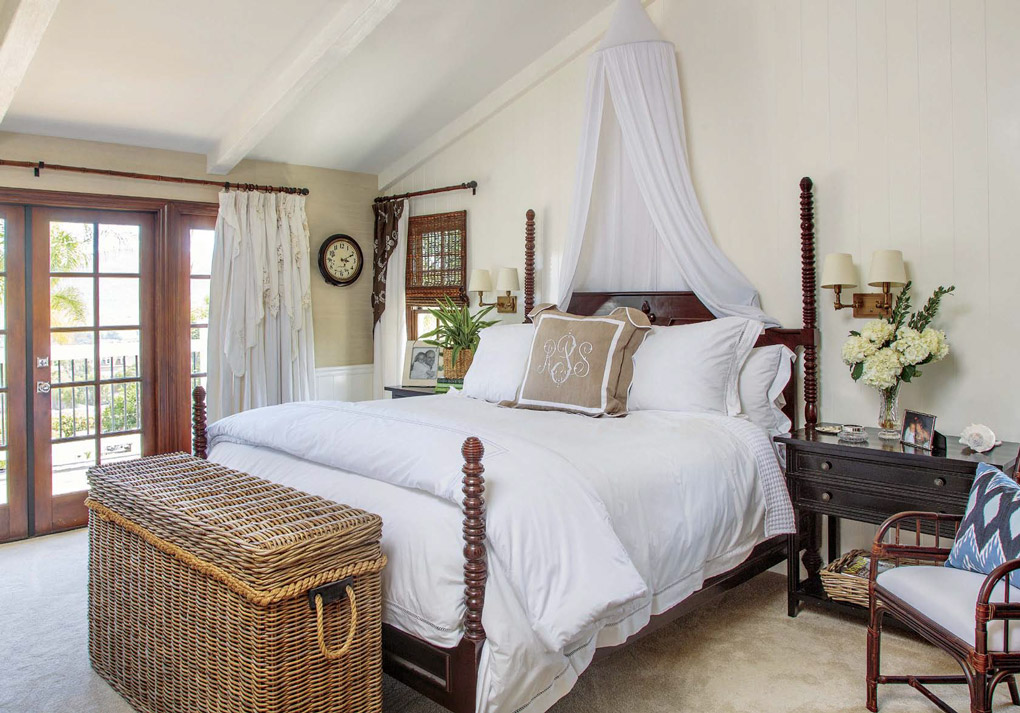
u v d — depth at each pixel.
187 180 4.65
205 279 4.88
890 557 2.32
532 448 2.30
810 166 3.44
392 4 3.41
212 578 1.94
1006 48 2.87
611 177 4.05
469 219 5.14
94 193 4.33
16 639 2.91
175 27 3.50
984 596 1.81
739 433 2.97
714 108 3.78
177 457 2.87
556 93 4.54
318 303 5.39
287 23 3.60
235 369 4.79
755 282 3.66
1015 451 2.66
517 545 1.94
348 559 1.94
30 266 4.20
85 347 4.42
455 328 4.83
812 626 2.96
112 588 2.48
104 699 2.46
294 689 1.84
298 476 2.65
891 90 3.18
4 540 4.15
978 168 2.95
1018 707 2.34
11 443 4.17
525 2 3.91
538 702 1.96
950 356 3.03
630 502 2.31
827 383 3.43
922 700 2.38
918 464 2.65
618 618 2.19
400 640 2.10
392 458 2.34
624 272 4.06
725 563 2.71
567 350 3.38
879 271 3.03
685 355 3.29
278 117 4.15
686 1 3.87
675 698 2.39
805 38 3.44
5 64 3.16
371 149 5.24
